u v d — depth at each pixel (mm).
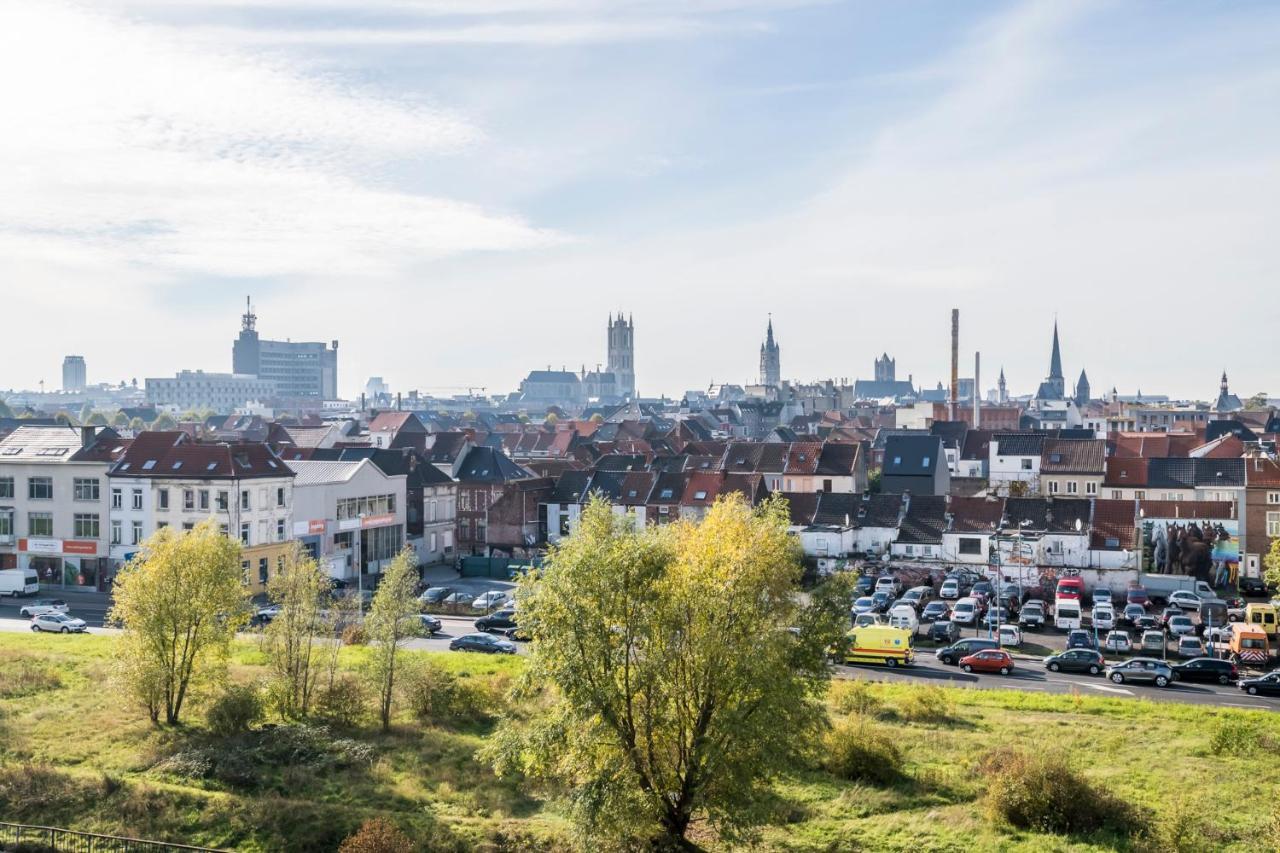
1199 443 130375
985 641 65125
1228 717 49688
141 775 41344
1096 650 62562
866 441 159500
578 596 36156
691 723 36750
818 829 37281
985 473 137375
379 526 99625
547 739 36000
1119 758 43281
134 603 48156
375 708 51219
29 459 92438
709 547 37938
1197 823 35281
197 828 36562
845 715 49531
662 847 35344
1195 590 82188
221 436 168500
